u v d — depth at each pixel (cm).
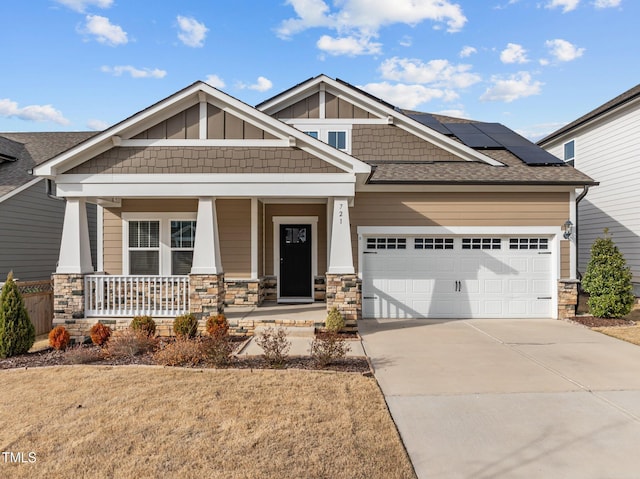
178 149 916
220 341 726
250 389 573
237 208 1194
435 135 1284
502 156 1311
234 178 913
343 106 1315
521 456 407
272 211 1278
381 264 1140
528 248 1142
